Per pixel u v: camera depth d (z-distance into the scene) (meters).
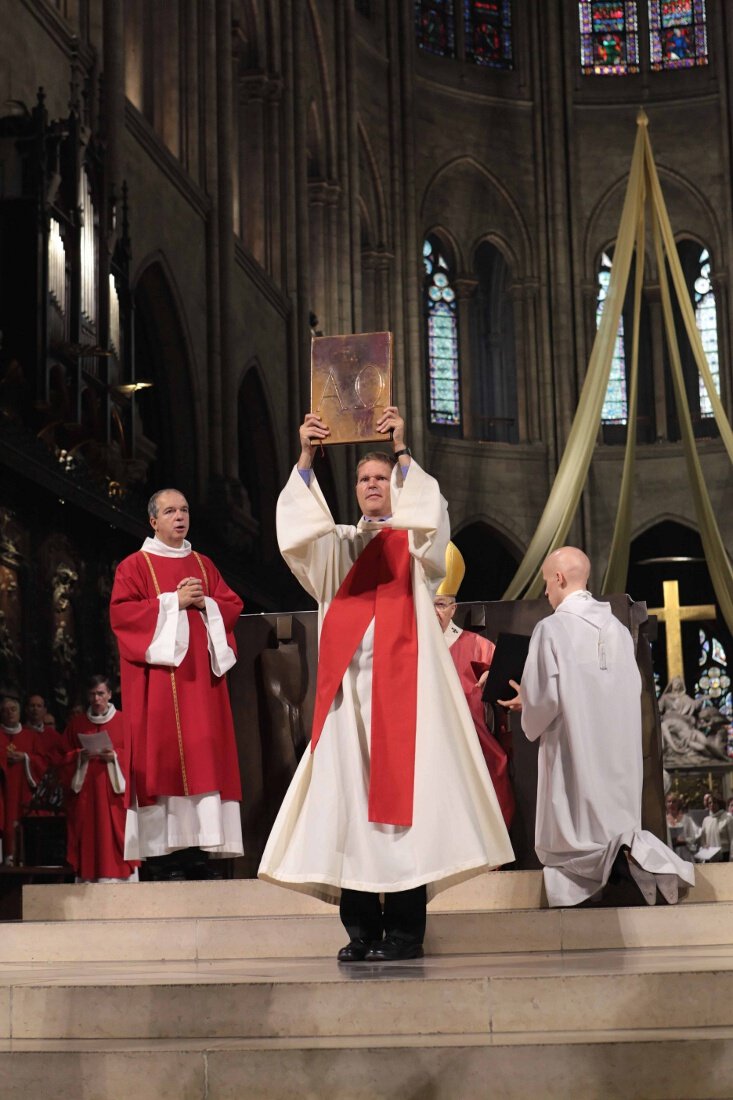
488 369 35.12
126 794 6.67
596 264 35.34
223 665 6.79
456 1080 4.00
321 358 5.16
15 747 11.38
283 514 5.18
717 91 35.25
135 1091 4.11
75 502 15.01
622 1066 3.97
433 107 34.69
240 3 26.95
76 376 15.82
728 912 5.52
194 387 22.53
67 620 15.76
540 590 21.56
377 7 33.88
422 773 4.93
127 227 18.02
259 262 27.09
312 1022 4.40
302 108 28.72
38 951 5.70
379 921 5.15
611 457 34.41
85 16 18.53
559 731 6.05
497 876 6.16
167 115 23.20
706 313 35.00
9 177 15.34
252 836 7.16
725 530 33.69
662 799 6.61
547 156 35.47
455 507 33.56
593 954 5.23
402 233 33.72
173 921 5.67
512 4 36.03
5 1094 4.17
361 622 5.16
